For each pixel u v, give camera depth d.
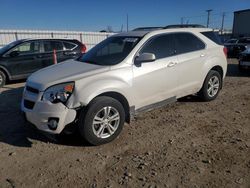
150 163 3.72
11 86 9.68
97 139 4.23
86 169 3.62
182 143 4.33
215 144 4.27
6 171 3.61
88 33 25.92
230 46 21.36
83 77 4.21
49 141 4.48
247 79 9.83
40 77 4.45
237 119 5.37
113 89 4.34
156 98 5.14
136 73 4.71
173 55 5.42
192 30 6.07
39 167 3.70
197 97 6.79
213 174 3.42
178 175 3.41
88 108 4.07
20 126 5.19
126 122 4.79
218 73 6.56
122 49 5.00
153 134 4.70
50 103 4.01
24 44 10.12
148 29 5.70
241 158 3.80
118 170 3.57
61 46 10.89
